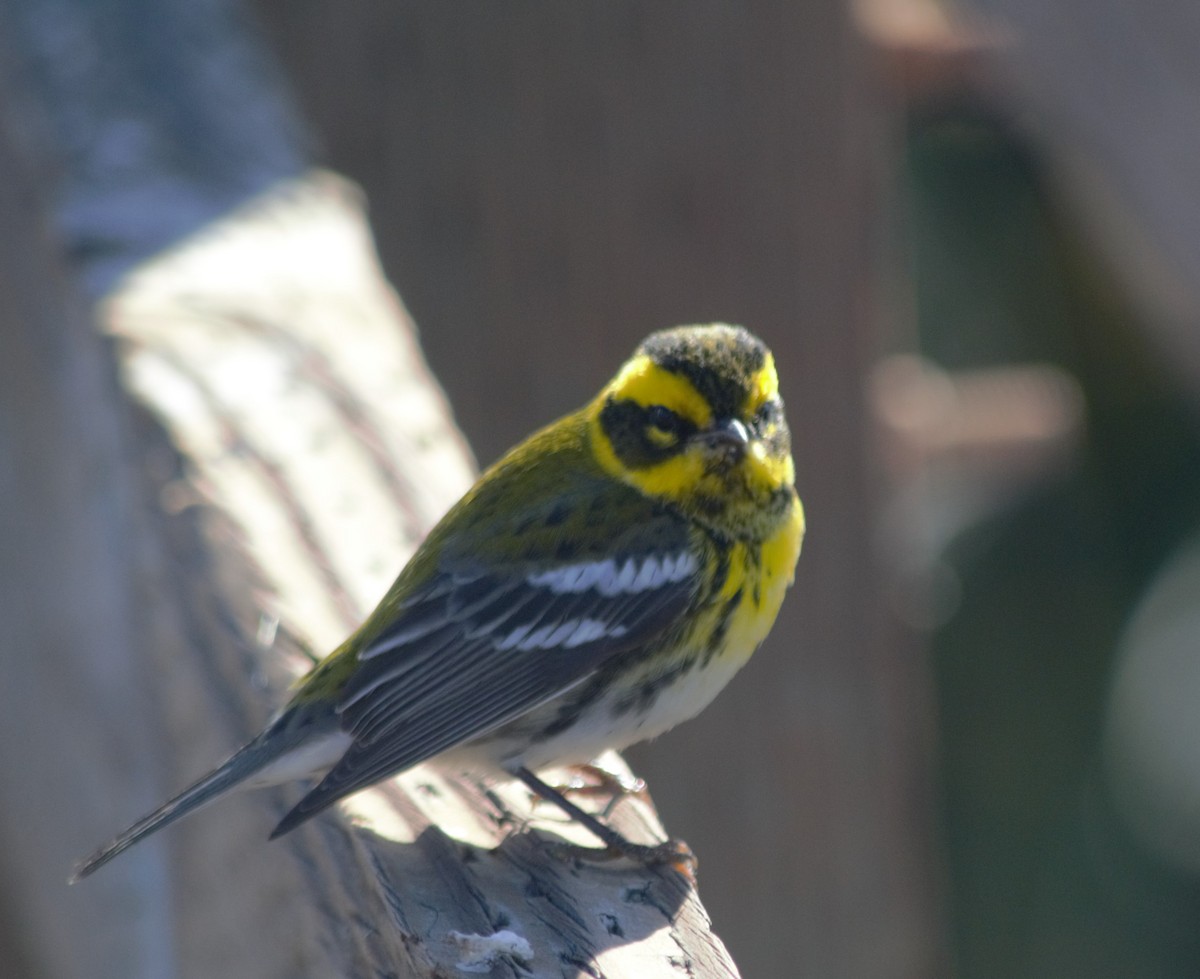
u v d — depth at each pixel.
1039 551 21.06
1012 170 19.75
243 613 7.82
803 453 13.00
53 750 10.19
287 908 7.09
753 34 12.51
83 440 9.55
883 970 13.29
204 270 9.73
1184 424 20.30
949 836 20.39
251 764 7.34
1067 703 20.89
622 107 12.54
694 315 12.80
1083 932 20.09
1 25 11.63
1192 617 20.94
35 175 10.41
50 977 10.30
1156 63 9.70
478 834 6.82
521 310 12.75
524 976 5.88
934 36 12.74
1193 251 9.43
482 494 8.68
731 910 12.96
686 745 12.80
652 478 8.84
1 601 11.23
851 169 12.73
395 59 12.61
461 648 7.99
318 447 8.63
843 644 13.05
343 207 10.46
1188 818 20.59
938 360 20.23
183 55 11.40
